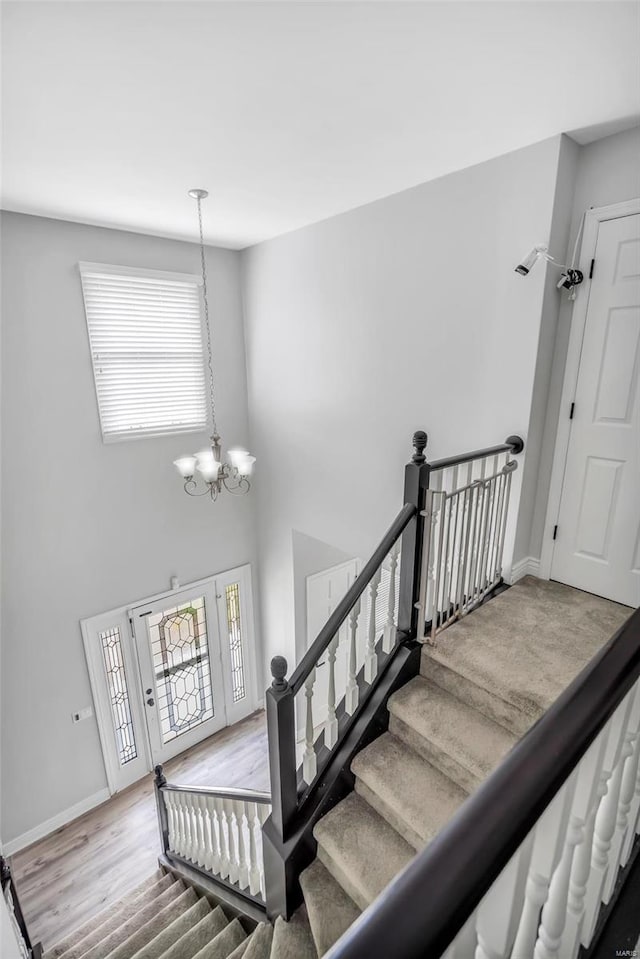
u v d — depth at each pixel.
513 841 0.56
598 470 2.80
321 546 5.25
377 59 1.81
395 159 2.70
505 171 2.68
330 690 2.17
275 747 1.90
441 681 2.40
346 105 2.13
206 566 5.04
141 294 4.14
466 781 2.03
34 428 3.74
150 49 1.72
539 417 2.91
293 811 2.04
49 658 4.07
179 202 3.30
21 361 3.61
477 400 3.06
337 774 2.14
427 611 2.66
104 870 3.91
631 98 2.11
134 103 2.07
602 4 1.53
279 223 3.83
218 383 4.80
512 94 2.07
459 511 2.70
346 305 3.76
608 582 2.85
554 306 2.75
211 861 2.92
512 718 2.13
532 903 0.75
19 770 4.02
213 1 1.49
